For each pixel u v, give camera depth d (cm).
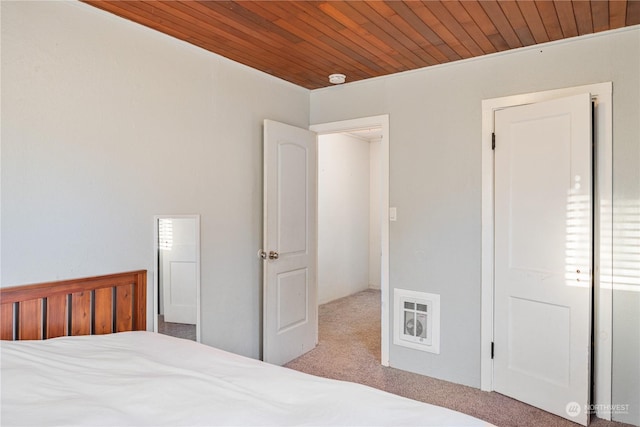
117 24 228
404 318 323
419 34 249
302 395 137
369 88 340
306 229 362
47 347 173
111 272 225
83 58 212
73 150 208
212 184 285
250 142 316
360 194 638
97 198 218
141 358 166
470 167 292
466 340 294
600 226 246
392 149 328
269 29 243
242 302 310
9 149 185
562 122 248
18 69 188
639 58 237
